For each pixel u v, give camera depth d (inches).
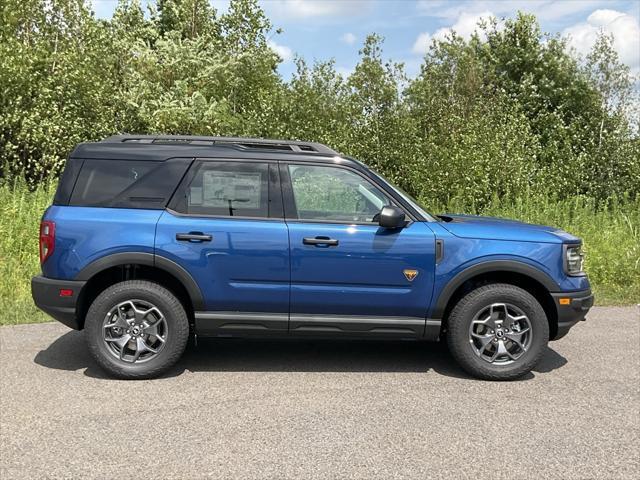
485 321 196.7
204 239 190.2
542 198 532.4
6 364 205.8
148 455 139.1
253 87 712.4
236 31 754.2
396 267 192.5
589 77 721.0
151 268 199.8
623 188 635.5
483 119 601.6
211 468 133.3
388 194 199.2
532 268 194.1
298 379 195.8
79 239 189.3
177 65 616.4
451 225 200.1
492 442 148.8
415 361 217.9
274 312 194.5
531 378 199.9
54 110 508.4
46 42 534.9
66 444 144.3
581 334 259.3
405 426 158.1
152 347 195.8
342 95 607.2
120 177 195.0
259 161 197.2
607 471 134.4
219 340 242.4
